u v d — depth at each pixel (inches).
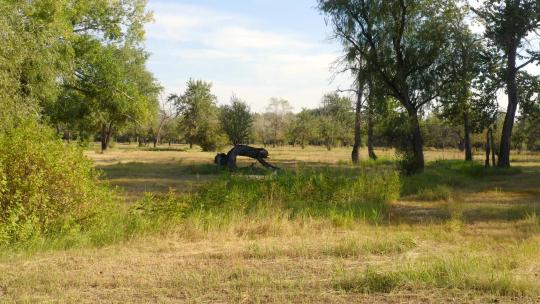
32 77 688.4
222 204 485.7
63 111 1187.9
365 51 1057.5
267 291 231.9
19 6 713.0
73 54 944.9
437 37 1015.6
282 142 4448.8
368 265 268.8
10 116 569.6
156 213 411.8
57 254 306.8
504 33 1114.1
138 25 1187.3
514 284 233.5
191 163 1481.3
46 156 362.0
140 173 1109.7
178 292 232.1
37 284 241.4
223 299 222.5
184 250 327.3
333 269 270.4
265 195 561.9
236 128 2829.7
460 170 1063.6
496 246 343.0
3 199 344.8
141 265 281.9
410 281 239.6
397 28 1035.9
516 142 1846.7
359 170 1155.9
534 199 666.2
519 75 1157.7
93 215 377.7
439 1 1031.0
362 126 1673.2
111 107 1205.7
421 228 432.1
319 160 1740.9
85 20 1149.1
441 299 221.3
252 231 402.6
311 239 362.6
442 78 1045.8
